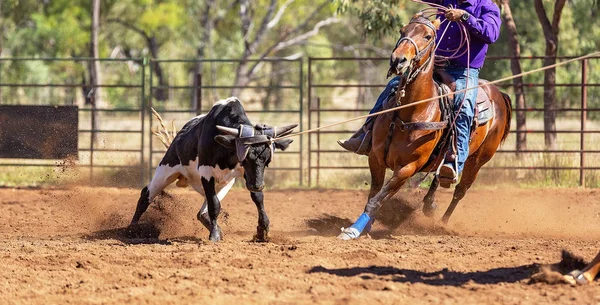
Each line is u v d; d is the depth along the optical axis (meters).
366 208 10.29
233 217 13.58
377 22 20.67
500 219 13.30
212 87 17.86
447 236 11.27
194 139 10.85
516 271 8.27
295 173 20.16
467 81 10.16
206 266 8.57
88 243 10.52
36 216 13.45
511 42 20.16
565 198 15.89
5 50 50.78
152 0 45.75
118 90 47.06
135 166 17.91
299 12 48.53
